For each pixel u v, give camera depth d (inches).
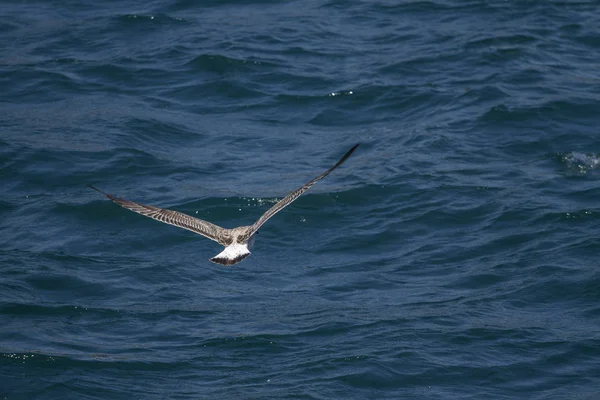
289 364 784.9
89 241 989.2
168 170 1117.1
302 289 908.6
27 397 737.6
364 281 919.7
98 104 1268.5
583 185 1075.3
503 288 898.7
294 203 1044.5
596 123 1206.9
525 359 791.1
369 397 745.0
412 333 823.7
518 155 1146.7
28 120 1222.3
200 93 1298.0
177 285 916.6
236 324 846.5
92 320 853.2
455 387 757.9
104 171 1110.4
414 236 996.6
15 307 863.7
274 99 1280.8
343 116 1247.5
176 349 808.3
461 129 1200.2
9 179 1091.3
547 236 978.1
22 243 980.6
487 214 1024.2
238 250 438.6
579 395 745.6
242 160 1144.2
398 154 1147.3
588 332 826.2
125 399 738.2
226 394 743.7
